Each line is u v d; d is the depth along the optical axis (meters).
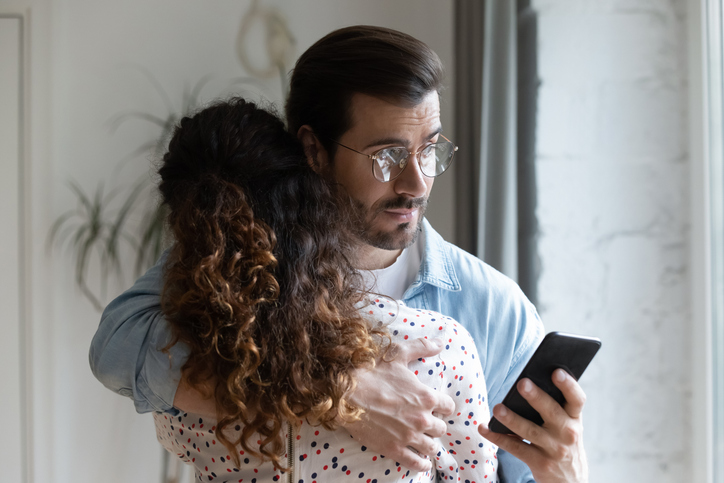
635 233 1.62
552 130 1.66
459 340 0.82
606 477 1.65
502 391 1.22
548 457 0.82
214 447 0.79
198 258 0.74
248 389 0.72
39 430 2.31
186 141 0.83
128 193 2.36
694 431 1.57
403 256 1.17
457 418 0.81
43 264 2.30
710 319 1.54
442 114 2.34
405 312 0.82
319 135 1.04
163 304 0.78
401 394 0.75
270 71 2.40
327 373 0.72
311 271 0.78
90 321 2.36
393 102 0.95
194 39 2.38
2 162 2.27
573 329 1.65
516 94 1.68
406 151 0.98
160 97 2.37
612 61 1.63
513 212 1.70
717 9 1.51
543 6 1.67
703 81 1.52
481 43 1.77
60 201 2.33
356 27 1.04
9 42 2.25
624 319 1.63
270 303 0.73
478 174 1.79
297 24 2.40
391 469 0.76
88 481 2.38
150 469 2.42
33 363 2.30
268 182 0.80
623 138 1.62
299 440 0.73
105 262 2.36
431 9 2.38
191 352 0.74
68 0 2.31
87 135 2.34
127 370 0.79
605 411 1.65
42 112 2.27
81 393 2.37
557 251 1.65
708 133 1.53
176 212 0.81
